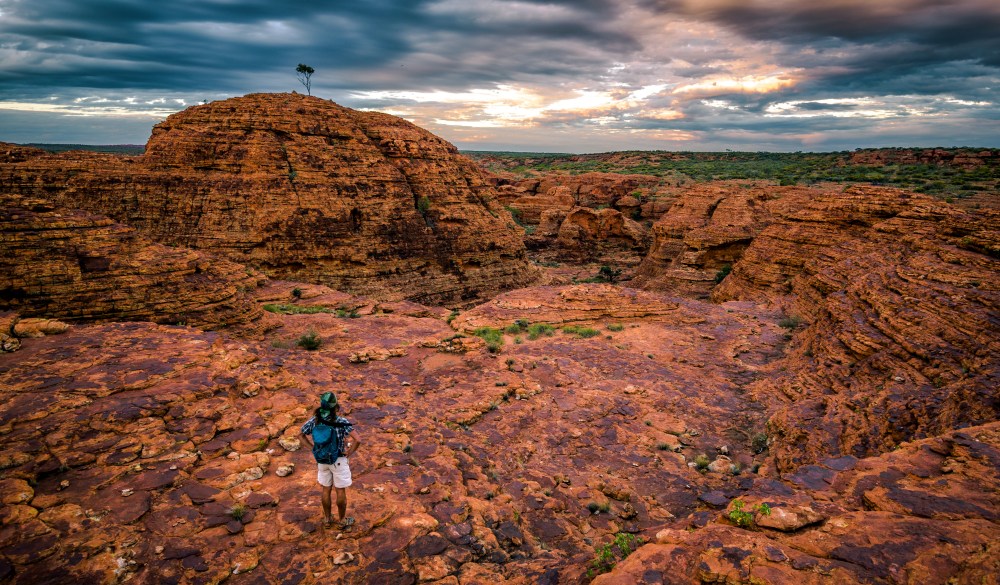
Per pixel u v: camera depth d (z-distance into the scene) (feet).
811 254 134.21
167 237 140.87
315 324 82.74
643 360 72.23
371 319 89.30
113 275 63.41
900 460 25.70
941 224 84.48
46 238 59.98
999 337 48.85
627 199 333.62
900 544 17.74
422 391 53.11
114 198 141.38
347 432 23.53
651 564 19.25
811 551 18.34
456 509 28.78
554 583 22.75
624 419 51.93
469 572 23.47
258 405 35.04
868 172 376.27
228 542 22.56
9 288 56.95
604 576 19.22
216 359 38.73
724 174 446.60
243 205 143.33
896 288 69.31
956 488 21.98
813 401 50.72
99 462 26.04
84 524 21.85
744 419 54.08
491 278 182.09
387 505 27.22
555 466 41.47
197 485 25.94
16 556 19.52
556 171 558.97
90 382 32.04
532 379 60.80
